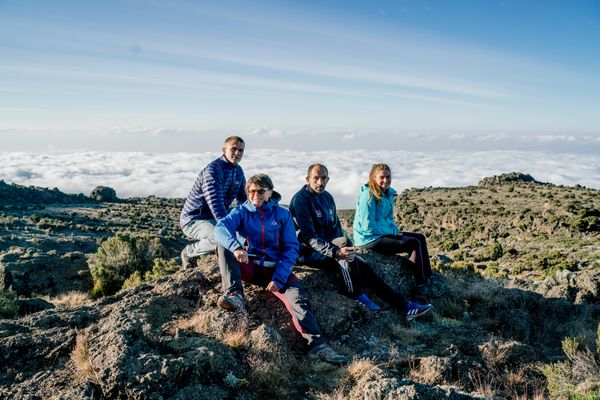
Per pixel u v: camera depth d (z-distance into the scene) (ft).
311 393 14.37
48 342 15.26
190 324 16.76
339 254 18.84
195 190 22.30
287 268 17.19
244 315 17.01
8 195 362.74
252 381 14.24
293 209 20.61
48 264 74.23
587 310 25.21
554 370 17.04
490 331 21.38
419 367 16.55
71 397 12.52
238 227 17.79
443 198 343.05
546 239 199.82
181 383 13.07
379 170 23.00
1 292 35.06
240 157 21.88
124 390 12.59
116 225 279.49
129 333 14.40
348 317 18.92
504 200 300.40
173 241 106.22
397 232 24.13
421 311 19.75
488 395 15.21
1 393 13.07
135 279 48.16
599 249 151.02
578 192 290.56
